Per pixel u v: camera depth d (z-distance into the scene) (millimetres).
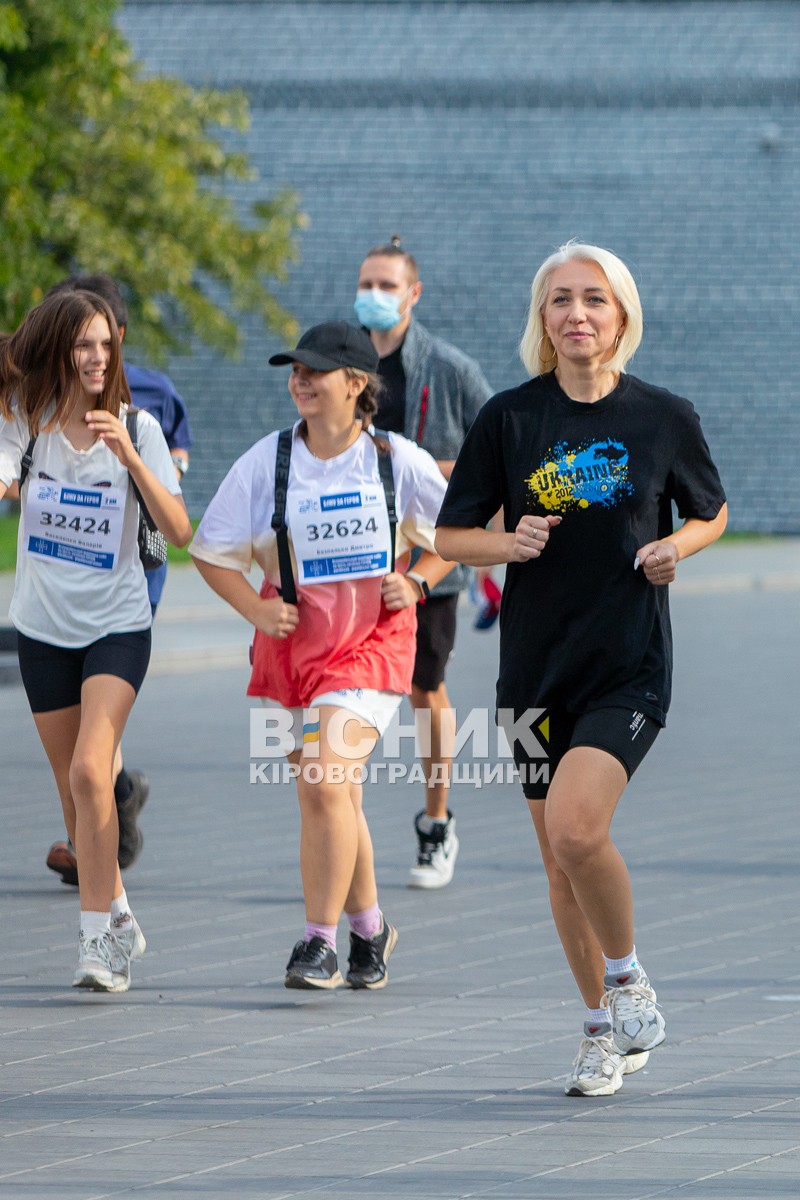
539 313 12477
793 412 84438
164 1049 13820
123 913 16109
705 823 23406
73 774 15352
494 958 16766
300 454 15242
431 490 15383
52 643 15938
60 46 60562
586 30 87062
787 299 84500
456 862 21234
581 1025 14516
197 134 71688
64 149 64938
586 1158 11250
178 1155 11344
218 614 49094
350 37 88688
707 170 85312
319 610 15211
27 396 15477
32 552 15883
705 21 86125
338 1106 12391
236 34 89375
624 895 12117
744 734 30906
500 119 87125
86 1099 12555
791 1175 10906
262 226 78312
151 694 36438
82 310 15289
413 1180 10852
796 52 85062
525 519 11969
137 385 20859
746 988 15555
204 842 22297
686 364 85375
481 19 87875
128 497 15711
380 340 20125
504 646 12531
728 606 54375
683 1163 11141
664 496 12375
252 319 87250
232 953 16969
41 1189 10688
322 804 15328
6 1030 14352
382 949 15766
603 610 12156
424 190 87750
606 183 86250
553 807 11867
